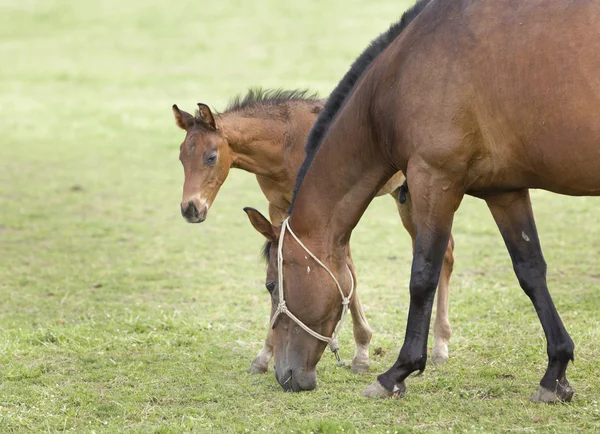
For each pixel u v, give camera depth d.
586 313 11.96
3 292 14.36
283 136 10.88
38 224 19.50
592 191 8.10
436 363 10.40
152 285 14.78
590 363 9.83
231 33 45.31
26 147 28.52
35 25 52.12
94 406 9.15
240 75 36.91
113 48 45.09
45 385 9.90
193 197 10.70
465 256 16.14
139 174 24.78
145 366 10.52
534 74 7.83
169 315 12.78
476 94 8.12
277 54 40.00
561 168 7.95
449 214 8.54
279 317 9.06
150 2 55.75
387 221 19.50
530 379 9.48
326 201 8.98
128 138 29.38
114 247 17.59
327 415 8.66
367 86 8.85
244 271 15.61
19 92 37.56
